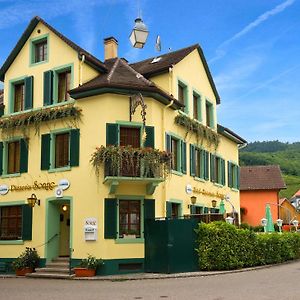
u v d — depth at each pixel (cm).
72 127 2055
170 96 2111
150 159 1886
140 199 1983
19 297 1323
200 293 1300
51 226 2083
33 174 2148
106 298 1254
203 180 2512
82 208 1980
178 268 1888
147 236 1942
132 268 1928
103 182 1931
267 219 2711
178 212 2227
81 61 2089
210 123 2702
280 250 2348
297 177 10756
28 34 2272
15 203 2186
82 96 2030
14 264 2031
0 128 2270
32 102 2211
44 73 2192
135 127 2016
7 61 2302
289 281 1533
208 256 1927
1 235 2227
